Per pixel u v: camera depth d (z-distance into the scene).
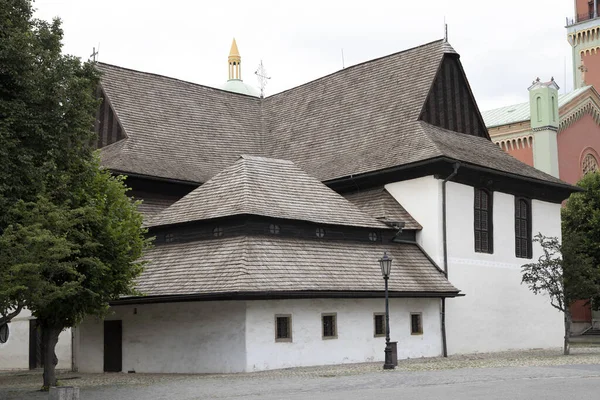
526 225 42.25
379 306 33.22
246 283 27.95
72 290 22.59
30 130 23.53
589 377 22.69
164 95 45.62
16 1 25.03
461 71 42.84
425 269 35.44
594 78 89.94
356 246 33.81
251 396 20.00
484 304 38.59
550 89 69.38
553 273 36.94
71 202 24.53
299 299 30.38
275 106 49.81
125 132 41.47
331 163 41.50
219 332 29.50
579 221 57.09
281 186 33.69
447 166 36.91
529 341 40.94
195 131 44.78
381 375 24.92
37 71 24.05
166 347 31.30
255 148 46.56
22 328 38.91
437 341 35.50
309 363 30.33
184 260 31.36
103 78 43.34
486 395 18.33
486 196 39.91
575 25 91.06
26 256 20.67
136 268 27.03
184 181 39.88
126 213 27.14
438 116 41.22
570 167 71.31
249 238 30.36
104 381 27.95
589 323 66.56
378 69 44.81
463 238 37.88
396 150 38.88
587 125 73.69
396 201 38.25
